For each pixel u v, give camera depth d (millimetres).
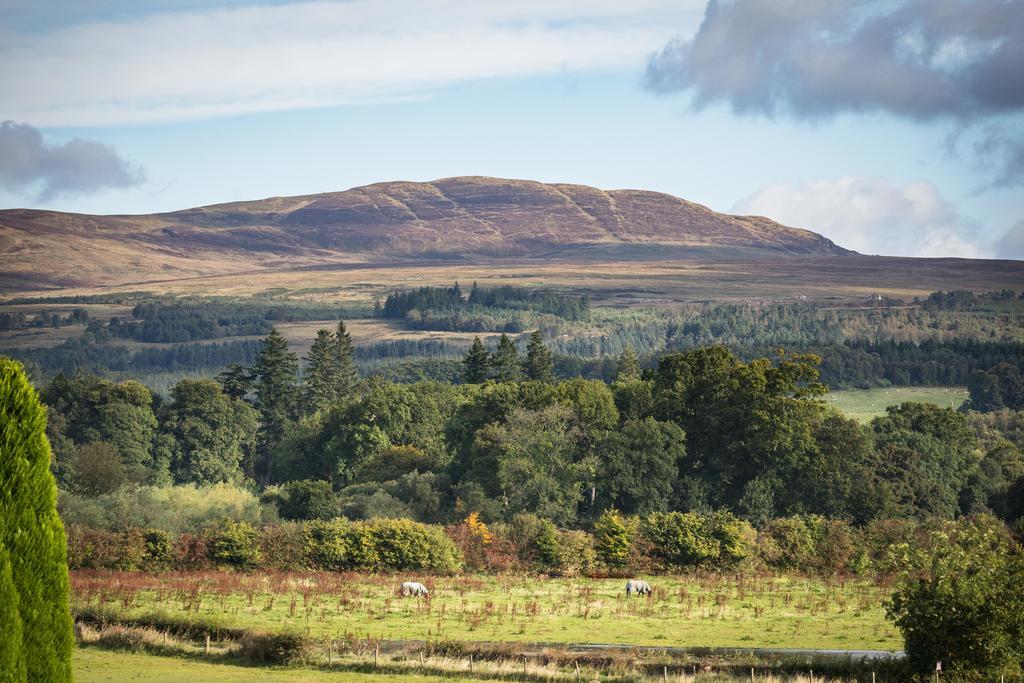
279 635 163250
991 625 136875
